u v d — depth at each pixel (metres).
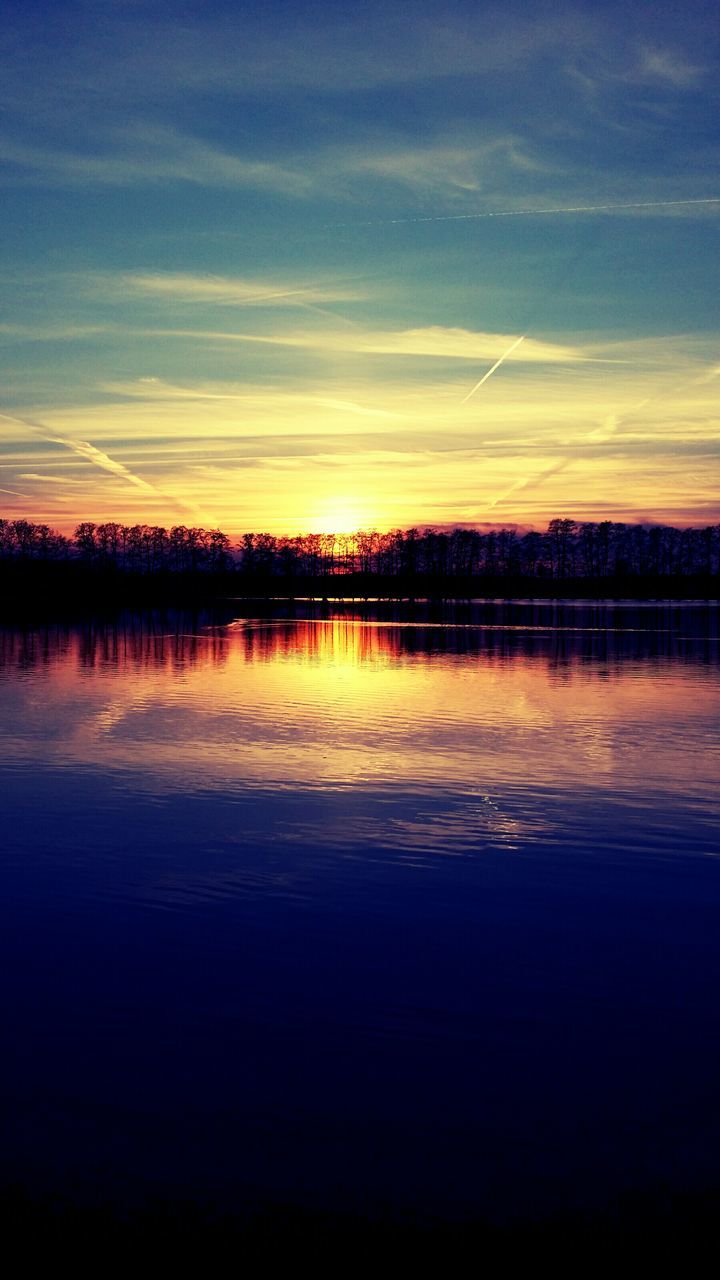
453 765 18.98
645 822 14.88
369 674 36.81
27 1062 7.69
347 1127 6.84
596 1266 5.61
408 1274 5.54
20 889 11.79
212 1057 7.78
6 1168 6.39
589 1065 7.68
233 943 10.15
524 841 13.89
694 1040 8.09
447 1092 7.29
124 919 10.82
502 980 9.28
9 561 162.50
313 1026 8.32
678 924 10.73
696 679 34.94
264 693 30.17
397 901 11.45
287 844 13.70
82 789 16.91
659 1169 6.42
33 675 35.06
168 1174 6.35
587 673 37.25
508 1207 6.09
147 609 111.50
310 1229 5.89
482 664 41.41
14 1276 5.49
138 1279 5.47
